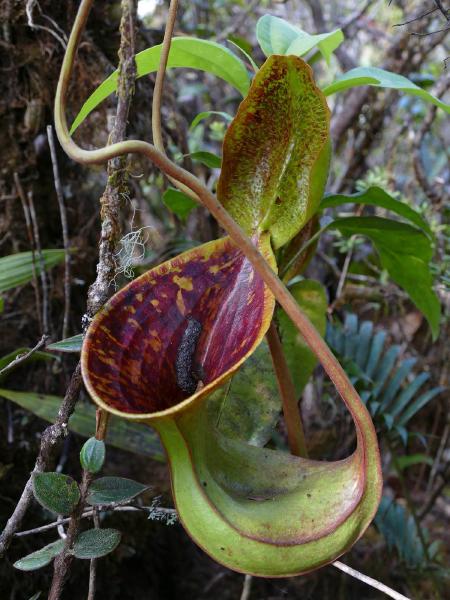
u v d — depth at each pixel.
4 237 0.60
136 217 0.66
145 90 0.61
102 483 0.35
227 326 0.37
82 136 0.59
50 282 0.60
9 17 0.55
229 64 0.43
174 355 0.36
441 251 0.70
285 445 0.63
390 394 0.63
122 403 0.32
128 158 0.39
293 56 0.35
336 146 0.80
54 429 0.37
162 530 0.66
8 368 0.41
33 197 0.60
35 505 0.54
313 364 0.50
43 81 0.57
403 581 0.71
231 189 0.39
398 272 0.55
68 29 0.57
